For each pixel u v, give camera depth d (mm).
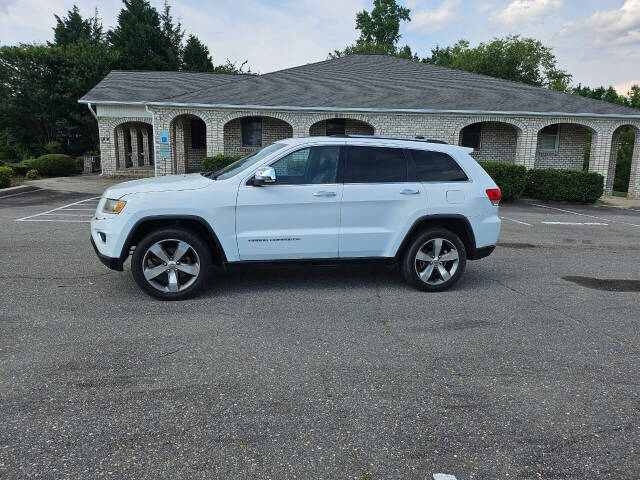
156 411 2928
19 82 28609
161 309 4789
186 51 38469
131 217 4867
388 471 2436
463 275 6582
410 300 5320
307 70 22266
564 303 5383
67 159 22734
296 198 5172
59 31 38281
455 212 5578
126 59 34344
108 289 5383
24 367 3441
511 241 9336
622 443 2732
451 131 18328
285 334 4223
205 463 2457
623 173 42531
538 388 3363
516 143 19953
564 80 46125
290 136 20922
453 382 3418
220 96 18719
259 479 2350
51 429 2707
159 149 18500
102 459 2463
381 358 3781
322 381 3373
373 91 19547
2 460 2426
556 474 2445
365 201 5344
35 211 11383
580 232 10711
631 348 4125
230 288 5594
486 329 4492
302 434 2736
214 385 3270
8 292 5172
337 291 5578
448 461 2531
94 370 3432
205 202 4984
